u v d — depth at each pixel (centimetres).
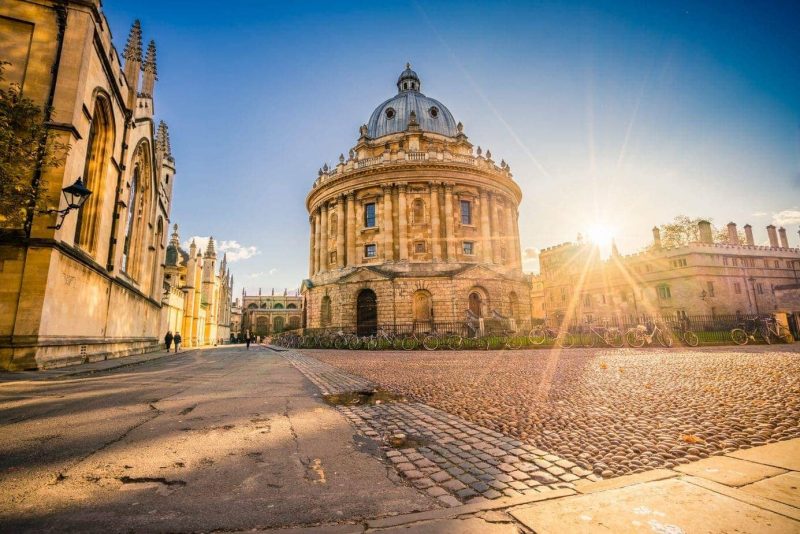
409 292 3950
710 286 4984
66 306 1545
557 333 2919
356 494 358
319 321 4481
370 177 4441
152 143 2873
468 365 1583
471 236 4425
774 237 6141
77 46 1561
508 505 332
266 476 400
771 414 634
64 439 522
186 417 657
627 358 1712
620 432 556
